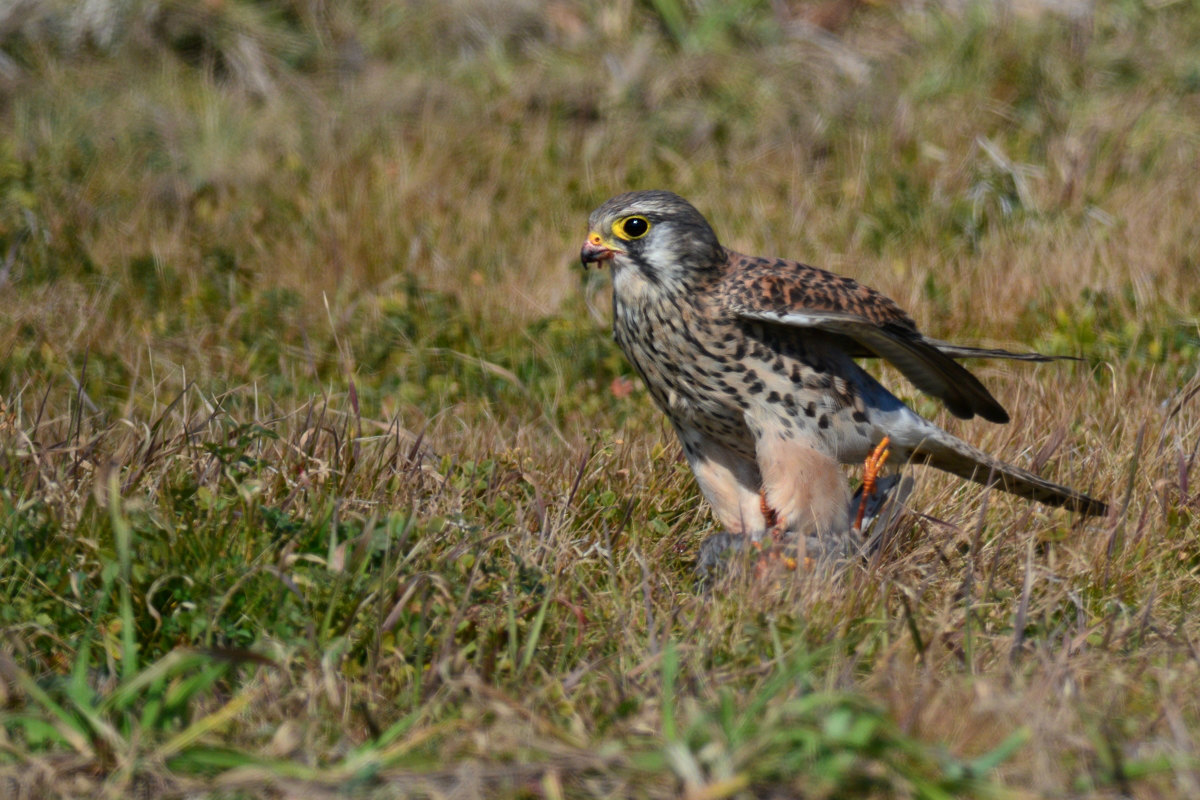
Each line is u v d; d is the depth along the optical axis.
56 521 8.02
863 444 9.95
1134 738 6.44
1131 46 20.78
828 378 9.77
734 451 10.28
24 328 13.11
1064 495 9.66
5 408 9.90
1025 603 7.61
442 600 7.54
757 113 19.61
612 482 10.03
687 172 18.14
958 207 16.56
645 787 5.82
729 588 8.25
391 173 17.30
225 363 12.76
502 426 11.61
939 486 10.30
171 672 6.69
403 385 12.59
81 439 9.55
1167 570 9.13
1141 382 12.02
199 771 6.20
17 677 6.68
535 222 16.48
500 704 6.50
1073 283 14.36
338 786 5.95
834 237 16.12
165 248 15.24
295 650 7.19
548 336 13.39
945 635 7.72
